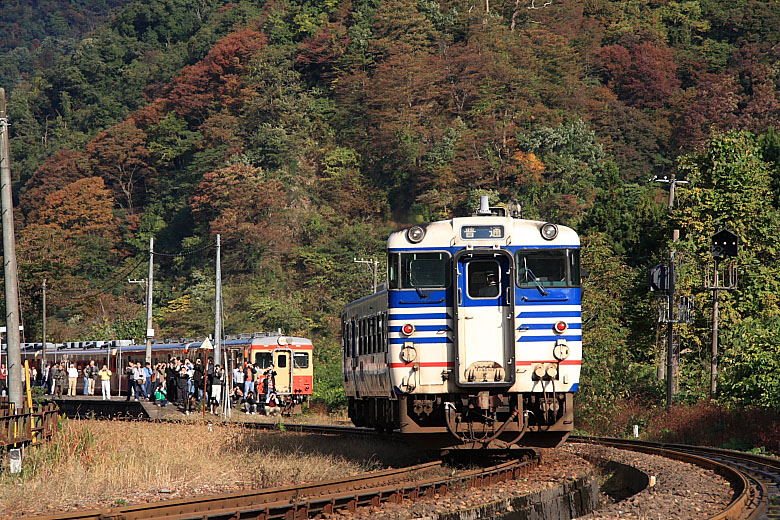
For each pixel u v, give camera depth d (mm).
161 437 92812
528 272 65250
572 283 65500
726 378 108312
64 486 59656
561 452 80000
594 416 117500
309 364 165375
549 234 65688
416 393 64688
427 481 57188
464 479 58062
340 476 65000
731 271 130750
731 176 156625
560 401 65250
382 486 56406
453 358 64625
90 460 72812
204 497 48938
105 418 144000
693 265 147125
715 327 127188
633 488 65188
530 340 64625
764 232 154250
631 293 159250
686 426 101188
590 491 58656
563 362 64750
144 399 156500
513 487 58250
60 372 181125
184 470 68250
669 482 59312
